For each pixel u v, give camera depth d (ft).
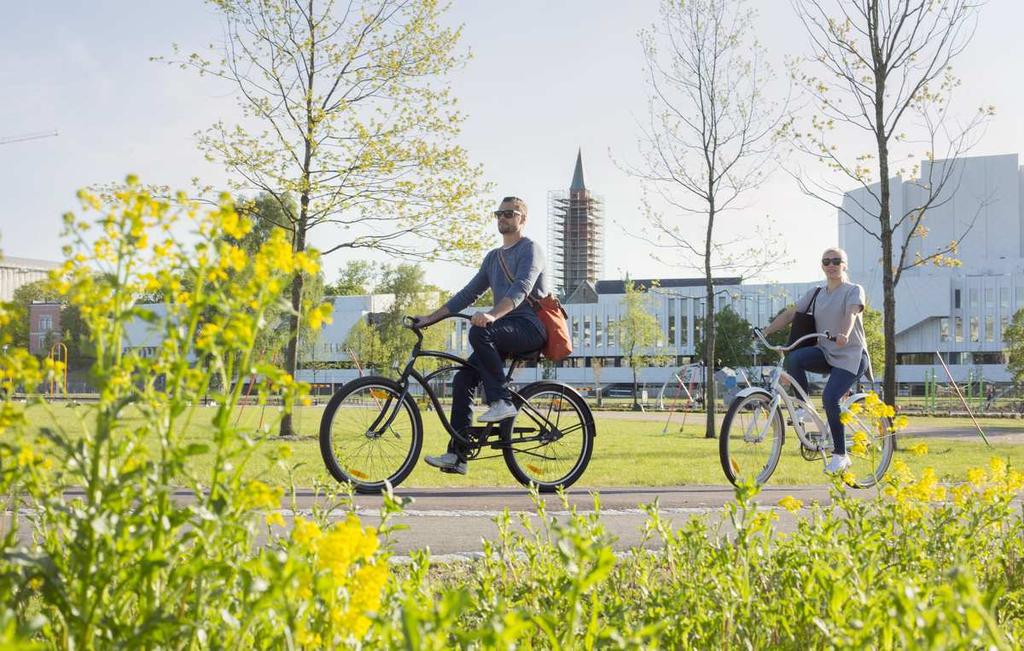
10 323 5.49
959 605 4.60
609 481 27.22
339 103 53.47
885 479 11.05
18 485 7.16
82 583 5.06
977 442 54.24
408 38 54.19
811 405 24.75
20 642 3.61
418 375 21.06
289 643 4.90
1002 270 358.64
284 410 5.50
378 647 5.52
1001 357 320.91
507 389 21.13
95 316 5.26
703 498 22.72
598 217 572.51
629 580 10.02
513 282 20.76
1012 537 11.23
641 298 194.08
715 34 64.03
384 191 53.88
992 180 391.86
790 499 10.19
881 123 47.52
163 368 5.31
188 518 5.24
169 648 5.13
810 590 7.45
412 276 232.53
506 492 23.71
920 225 49.39
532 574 9.41
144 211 5.35
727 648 7.13
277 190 54.70
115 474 5.26
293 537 5.46
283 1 53.31
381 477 20.71
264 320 5.69
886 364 48.47
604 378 354.13
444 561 13.85
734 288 329.31
